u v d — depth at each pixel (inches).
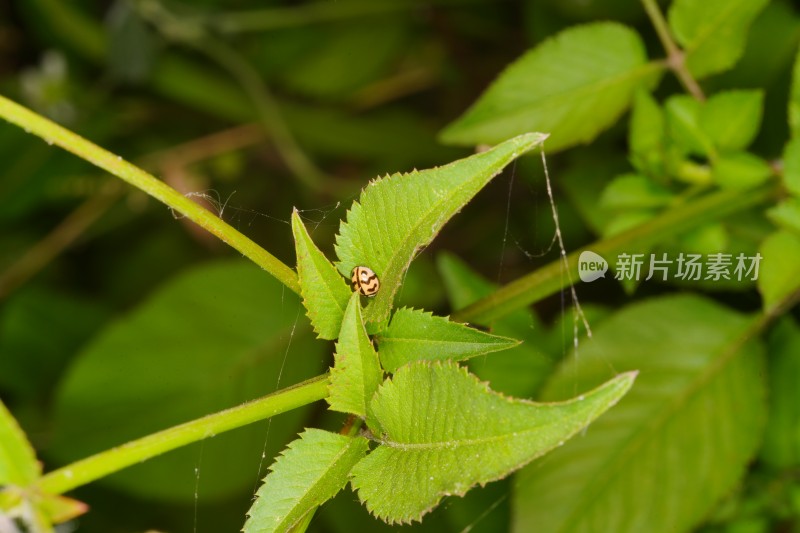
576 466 19.0
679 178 19.0
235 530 24.9
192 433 16.2
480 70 31.1
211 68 32.0
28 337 27.7
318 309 16.3
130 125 32.1
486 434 15.7
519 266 27.1
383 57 31.3
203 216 16.6
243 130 31.5
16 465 16.1
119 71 31.4
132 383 22.6
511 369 19.7
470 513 20.1
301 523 16.2
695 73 19.0
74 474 16.1
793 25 21.1
